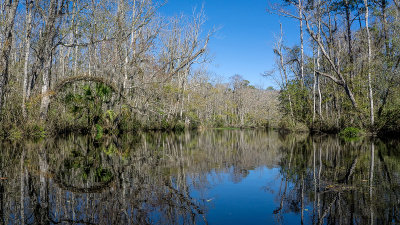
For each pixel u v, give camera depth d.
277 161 7.20
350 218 2.98
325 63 23.67
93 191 4.18
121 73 17.14
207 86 46.72
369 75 16.69
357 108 17.58
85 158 7.52
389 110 15.84
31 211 3.31
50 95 14.01
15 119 11.91
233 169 6.00
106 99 16.44
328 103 26.42
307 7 18.98
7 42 11.15
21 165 6.27
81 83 19.66
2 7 13.95
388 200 3.57
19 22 18.02
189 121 34.31
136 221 3.00
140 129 21.56
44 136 13.20
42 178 4.99
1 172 5.49
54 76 21.52
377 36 19.59
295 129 23.84
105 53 17.34
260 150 10.13
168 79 22.70
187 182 4.74
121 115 17.69
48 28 14.45
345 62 21.69
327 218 3.01
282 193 4.05
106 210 3.35
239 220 3.00
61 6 14.85
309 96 24.42
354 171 5.52
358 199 3.64
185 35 28.39
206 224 2.90
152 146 11.20
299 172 5.60
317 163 6.71
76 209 3.39
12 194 4.00
